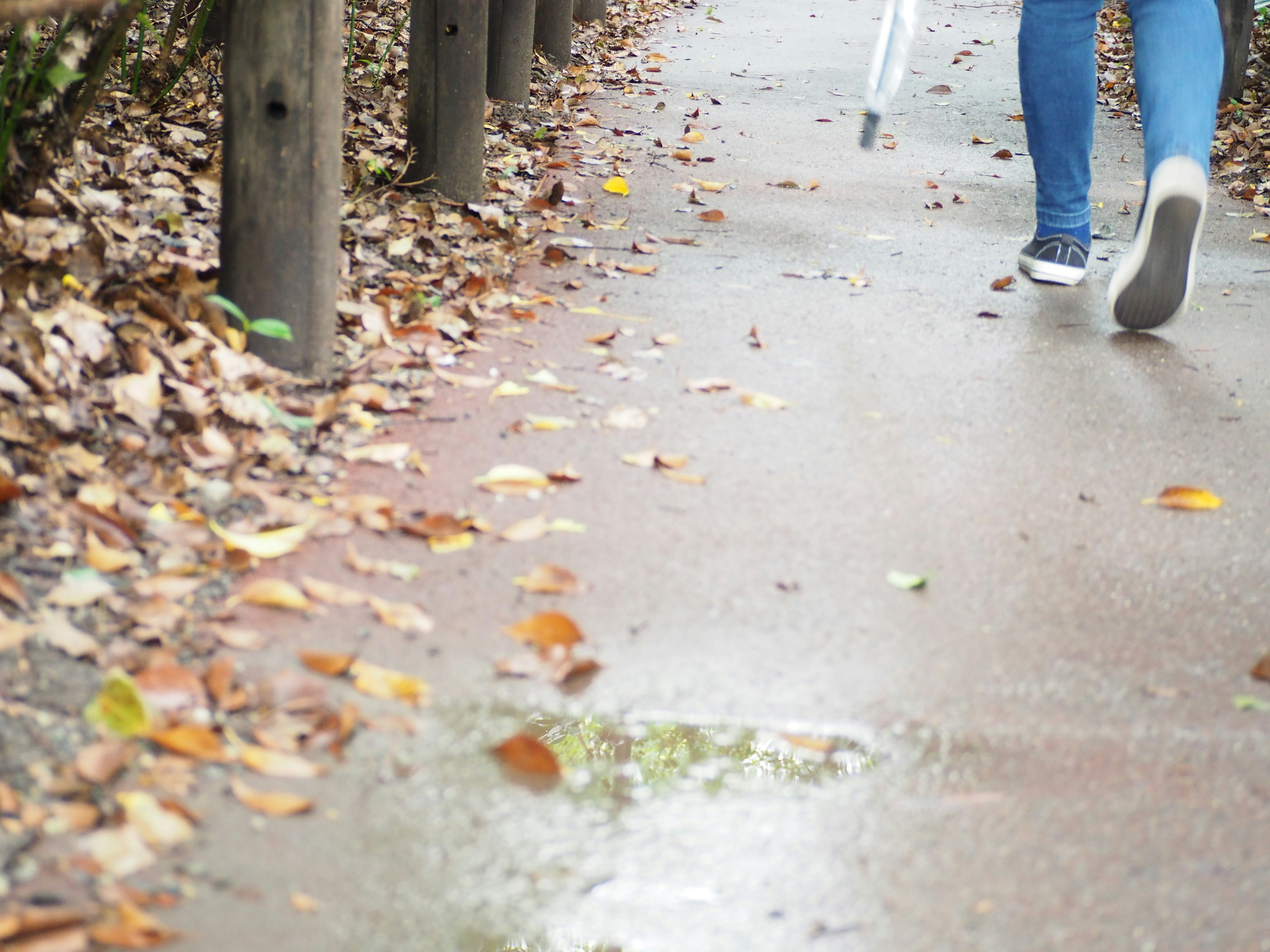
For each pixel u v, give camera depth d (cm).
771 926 163
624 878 171
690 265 434
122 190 383
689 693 209
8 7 145
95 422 260
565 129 627
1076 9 395
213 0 477
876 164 606
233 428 276
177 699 190
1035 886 171
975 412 325
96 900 155
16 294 285
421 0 444
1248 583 251
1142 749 200
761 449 297
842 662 219
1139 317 372
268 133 288
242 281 300
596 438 296
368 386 302
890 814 185
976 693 213
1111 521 273
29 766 173
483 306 377
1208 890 171
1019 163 623
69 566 217
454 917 162
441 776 186
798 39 988
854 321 388
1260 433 319
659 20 1052
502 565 240
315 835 173
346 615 220
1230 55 698
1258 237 505
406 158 475
